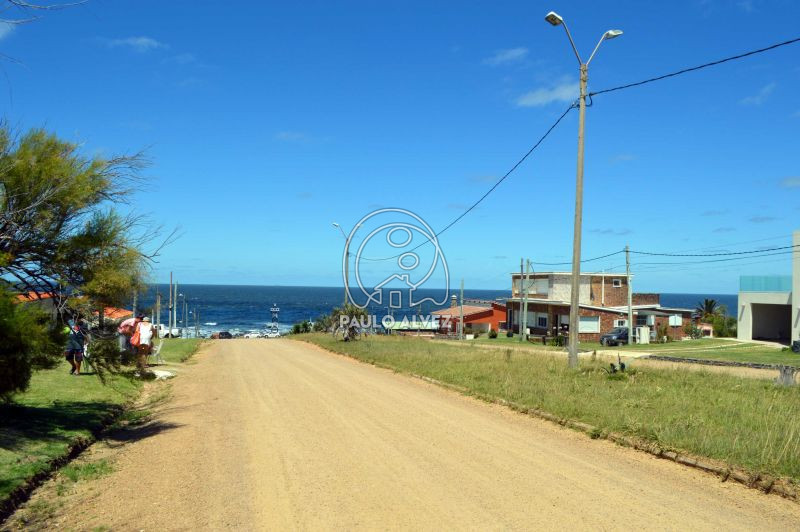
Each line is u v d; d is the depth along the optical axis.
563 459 7.86
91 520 5.80
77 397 12.45
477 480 6.89
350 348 27.70
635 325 51.69
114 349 10.06
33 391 12.66
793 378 14.12
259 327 103.44
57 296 8.97
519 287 62.44
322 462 7.76
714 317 61.78
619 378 14.38
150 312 10.17
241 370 20.05
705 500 6.18
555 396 11.72
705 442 7.77
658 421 9.22
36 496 6.59
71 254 8.87
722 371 18.38
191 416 11.48
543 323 56.66
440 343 35.81
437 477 7.02
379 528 5.42
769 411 9.79
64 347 8.94
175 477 7.26
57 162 8.56
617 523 5.51
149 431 10.25
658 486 6.66
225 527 5.53
